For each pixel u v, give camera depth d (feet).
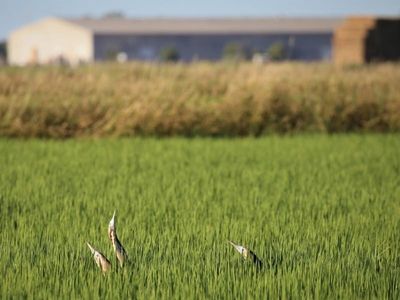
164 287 62.59
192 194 101.71
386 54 403.13
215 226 82.99
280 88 183.52
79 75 214.07
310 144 159.02
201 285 63.36
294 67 237.86
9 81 191.52
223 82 200.75
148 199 98.22
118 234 79.56
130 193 102.27
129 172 120.98
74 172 120.26
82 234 79.82
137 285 63.00
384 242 76.64
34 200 97.55
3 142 160.25
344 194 103.35
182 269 67.15
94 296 60.64
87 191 103.24
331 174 120.06
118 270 65.92
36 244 75.82
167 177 116.06
